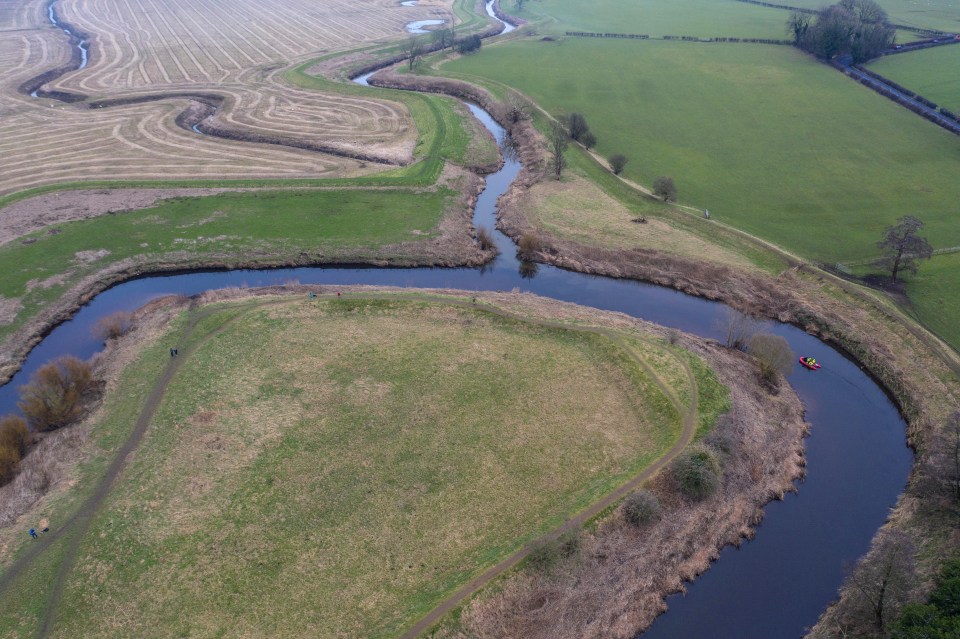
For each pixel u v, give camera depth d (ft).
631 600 138.10
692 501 157.69
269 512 155.94
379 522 153.79
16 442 172.65
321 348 210.79
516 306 231.71
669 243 274.98
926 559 140.26
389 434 178.09
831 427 185.88
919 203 301.22
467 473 166.81
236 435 177.37
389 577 141.49
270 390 193.26
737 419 180.04
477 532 151.53
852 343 214.90
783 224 288.30
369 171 349.00
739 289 245.86
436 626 130.52
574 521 152.35
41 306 236.02
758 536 154.10
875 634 125.59
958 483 150.92
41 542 148.05
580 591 138.51
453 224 294.25
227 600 136.77
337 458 170.60
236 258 267.18
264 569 142.92
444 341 214.48
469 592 136.67
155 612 134.41
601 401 189.88
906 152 354.13
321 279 259.39
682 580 143.64
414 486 163.02
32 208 300.81
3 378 204.23
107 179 335.26
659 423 180.65
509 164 366.22
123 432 178.19
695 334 225.35
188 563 144.05
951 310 226.58
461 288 253.85
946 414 180.34
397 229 288.10
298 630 131.23
